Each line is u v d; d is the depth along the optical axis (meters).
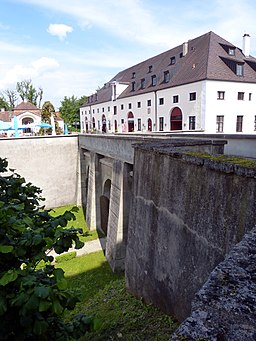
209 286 2.01
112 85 48.78
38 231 3.13
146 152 8.23
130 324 6.86
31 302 2.47
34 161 23.22
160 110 37.22
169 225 6.72
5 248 2.87
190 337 1.59
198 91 30.73
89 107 61.78
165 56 41.25
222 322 1.68
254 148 7.93
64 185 24.64
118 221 13.09
